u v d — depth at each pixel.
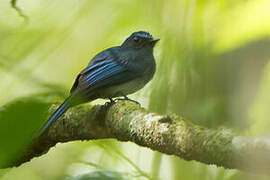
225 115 8.44
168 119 6.26
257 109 7.95
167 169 10.49
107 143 9.98
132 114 7.22
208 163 5.41
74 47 11.16
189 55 8.84
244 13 7.29
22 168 11.09
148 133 6.52
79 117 8.41
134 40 11.05
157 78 9.13
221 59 8.23
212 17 8.51
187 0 8.70
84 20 10.42
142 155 10.64
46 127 8.37
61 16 9.87
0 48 9.06
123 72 10.98
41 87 4.51
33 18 9.72
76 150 10.61
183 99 8.90
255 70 7.78
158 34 9.60
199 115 8.67
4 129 3.43
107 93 11.07
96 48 11.26
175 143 5.93
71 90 10.80
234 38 7.36
